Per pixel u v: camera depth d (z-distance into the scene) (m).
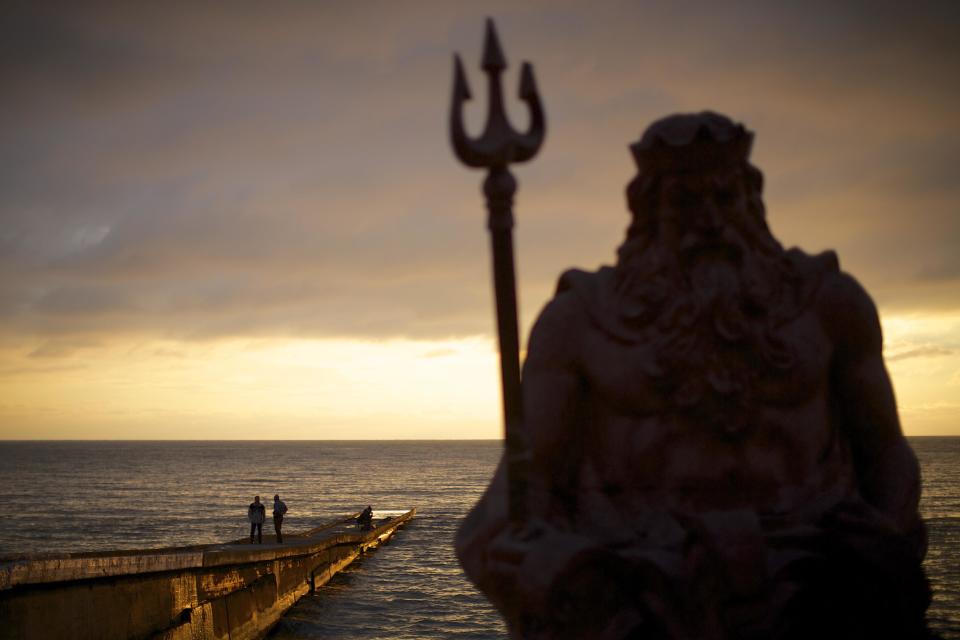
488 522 2.39
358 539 47.94
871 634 2.29
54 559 14.65
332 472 190.25
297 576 32.91
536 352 2.60
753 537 2.31
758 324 2.49
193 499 109.56
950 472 123.25
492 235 2.19
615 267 2.65
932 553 33.03
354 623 30.12
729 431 2.45
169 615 19.45
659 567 2.28
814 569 2.34
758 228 2.61
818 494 2.48
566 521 2.50
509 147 2.18
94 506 96.56
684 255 2.54
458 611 32.44
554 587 2.18
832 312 2.57
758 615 2.30
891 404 2.57
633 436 2.50
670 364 2.46
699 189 2.55
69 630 15.10
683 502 2.46
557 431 2.53
